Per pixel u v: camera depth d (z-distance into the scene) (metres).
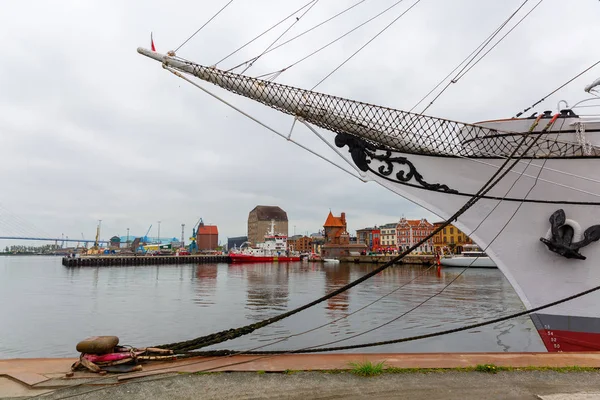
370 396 4.45
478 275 54.56
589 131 7.46
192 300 30.42
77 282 48.06
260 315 22.91
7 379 4.94
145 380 4.89
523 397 4.44
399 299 28.88
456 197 7.91
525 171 7.64
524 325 18.28
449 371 5.29
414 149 7.93
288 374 5.16
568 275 7.46
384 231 120.81
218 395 4.46
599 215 7.25
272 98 8.07
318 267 84.50
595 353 6.17
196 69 8.14
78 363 5.27
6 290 38.50
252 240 175.25
